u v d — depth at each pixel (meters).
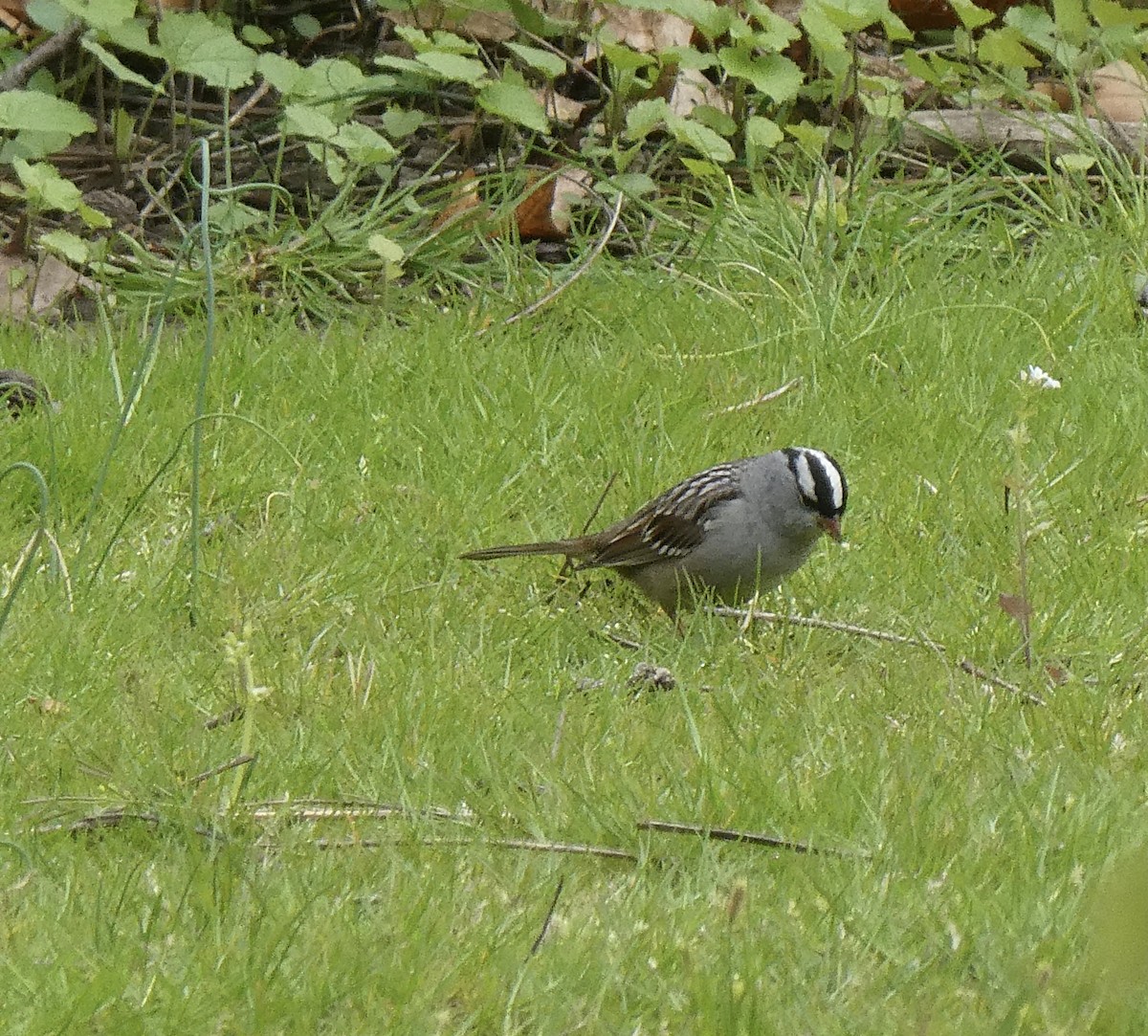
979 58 16.03
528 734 8.07
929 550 10.20
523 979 6.09
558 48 16.44
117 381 11.20
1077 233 14.47
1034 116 15.62
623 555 9.70
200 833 7.07
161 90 14.19
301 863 6.88
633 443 11.21
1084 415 11.92
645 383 12.12
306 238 14.00
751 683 8.63
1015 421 11.72
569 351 12.62
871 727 8.17
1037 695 8.67
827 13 14.52
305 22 16.41
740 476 9.58
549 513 10.65
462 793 7.56
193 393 11.66
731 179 15.26
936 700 8.54
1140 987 5.76
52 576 9.30
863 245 14.38
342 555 9.84
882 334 12.87
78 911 6.46
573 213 14.88
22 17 15.07
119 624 8.94
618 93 15.18
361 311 13.58
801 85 15.37
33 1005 5.88
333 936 6.29
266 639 8.92
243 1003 5.94
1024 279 13.77
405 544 10.03
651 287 13.76
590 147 15.34
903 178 15.45
